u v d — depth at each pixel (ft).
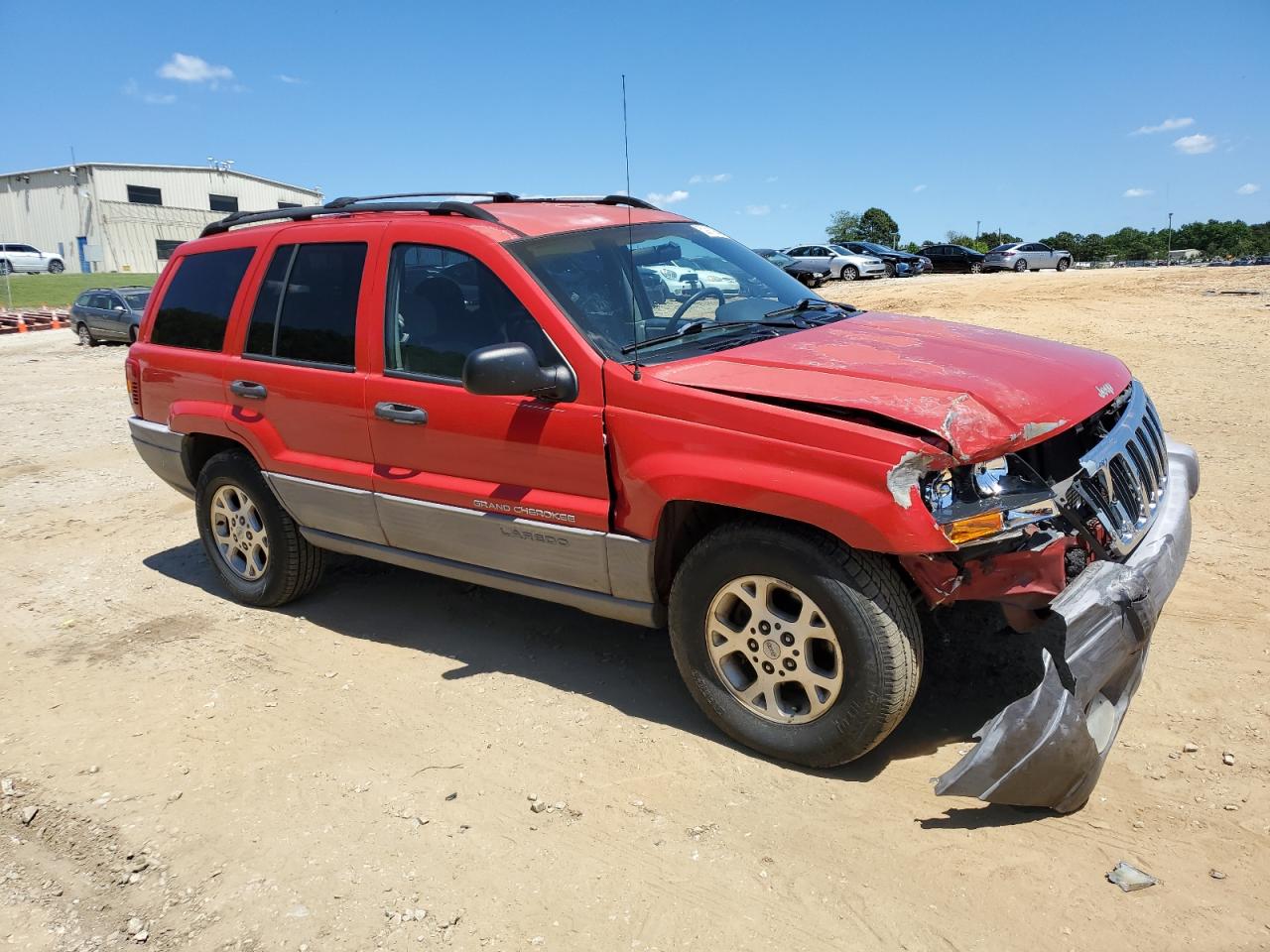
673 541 11.98
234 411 16.20
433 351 13.51
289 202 207.72
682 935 8.96
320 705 13.67
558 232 13.62
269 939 9.22
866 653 10.28
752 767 11.49
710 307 13.76
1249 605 14.71
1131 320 50.60
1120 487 11.08
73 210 181.06
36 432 35.55
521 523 12.74
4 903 9.99
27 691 14.66
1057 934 8.62
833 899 9.24
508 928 9.18
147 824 11.12
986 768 9.49
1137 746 11.35
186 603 17.98
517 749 12.23
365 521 14.78
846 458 9.88
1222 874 9.20
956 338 12.87
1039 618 10.37
